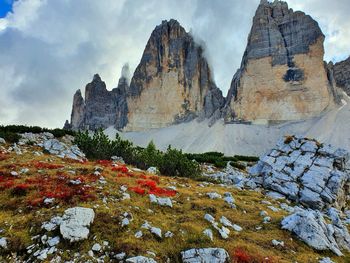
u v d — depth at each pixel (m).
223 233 18.41
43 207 18.23
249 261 15.84
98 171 26.39
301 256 17.91
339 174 33.84
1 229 15.98
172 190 25.69
